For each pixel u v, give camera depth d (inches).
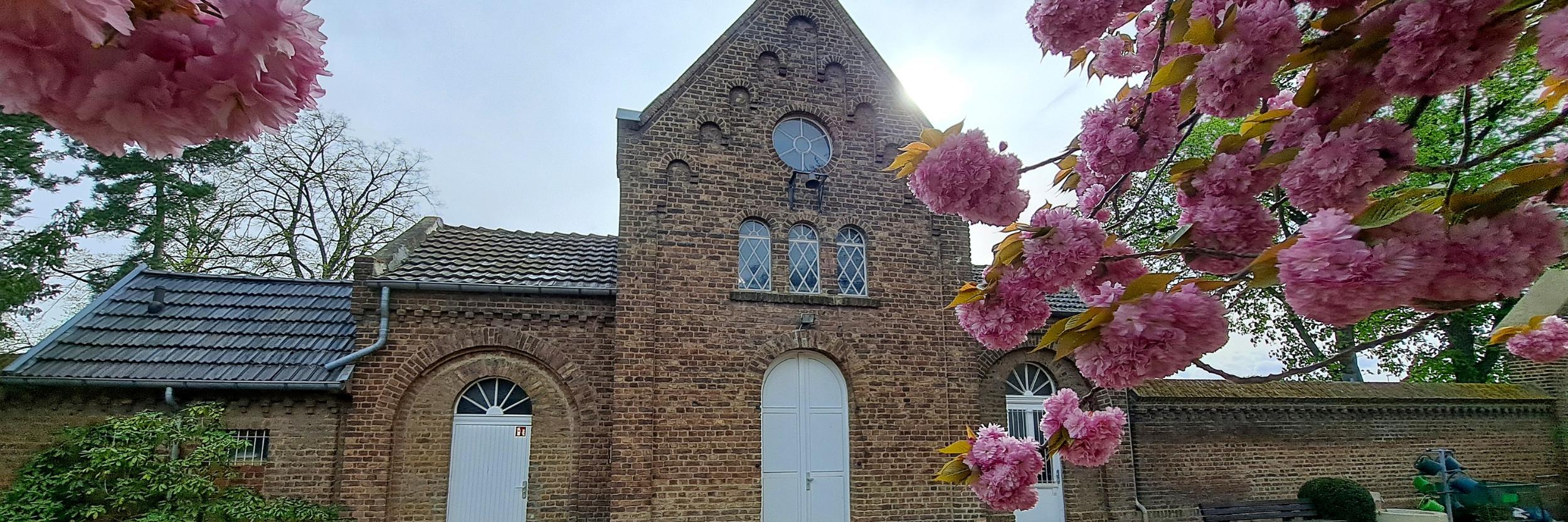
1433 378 927.7
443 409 495.5
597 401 514.0
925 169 110.3
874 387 532.4
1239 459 647.8
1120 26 123.9
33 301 769.6
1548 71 105.9
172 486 381.7
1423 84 84.0
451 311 503.2
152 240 884.6
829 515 512.7
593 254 590.9
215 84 52.7
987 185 108.9
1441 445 701.3
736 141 548.4
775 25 577.0
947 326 556.4
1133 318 92.6
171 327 500.1
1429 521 612.7
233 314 521.7
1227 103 92.2
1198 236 107.6
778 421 519.8
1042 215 114.7
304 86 58.7
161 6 50.9
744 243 540.7
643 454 484.1
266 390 469.1
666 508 481.7
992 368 609.9
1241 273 88.6
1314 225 77.4
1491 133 589.0
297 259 1007.0
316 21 58.9
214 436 407.8
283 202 1005.2
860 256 559.2
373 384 483.8
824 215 553.3
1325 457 669.3
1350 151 84.6
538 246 596.4
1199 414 647.8
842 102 577.0
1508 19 79.7
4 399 441.1
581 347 520.4
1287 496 650.8
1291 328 901.2
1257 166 97.2
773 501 506.3
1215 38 91.4
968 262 571.5
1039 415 613.9
